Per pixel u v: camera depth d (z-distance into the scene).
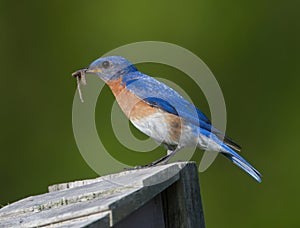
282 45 15.45
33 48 15.60
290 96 15.33
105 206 6.73
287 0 15.51
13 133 15.33
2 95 15.46
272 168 15.07
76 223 6.70
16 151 15.23
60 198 7.73
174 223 7.85
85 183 8.60
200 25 15.46
